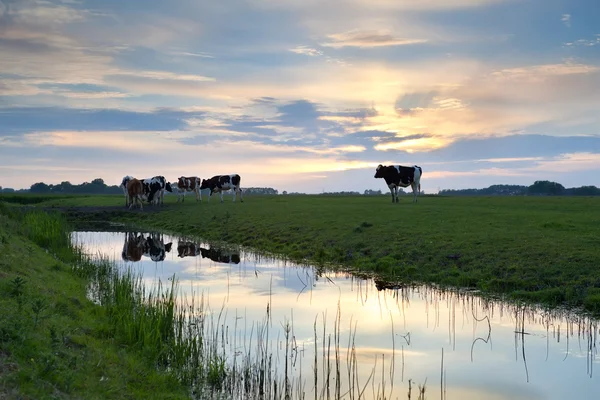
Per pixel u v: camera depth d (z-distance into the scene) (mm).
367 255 26125
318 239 30375
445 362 13172
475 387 11766
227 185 58781
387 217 33594
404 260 24172
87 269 21344
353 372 12094
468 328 15656
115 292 16641
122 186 59594
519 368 12773
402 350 13984
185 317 16328
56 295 14758
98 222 50219
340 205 44750
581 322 15891
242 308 18047
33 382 8906
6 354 9555
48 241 25781
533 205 39906
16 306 12086
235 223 39656
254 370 12320
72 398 9031
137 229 44656
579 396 11281
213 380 11867
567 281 18859
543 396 11312
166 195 88688
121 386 10156
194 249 32500
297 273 24078
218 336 15008
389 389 11656
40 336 10898
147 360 11844
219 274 24156
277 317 16953
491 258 22266
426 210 36094
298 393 11414
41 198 76938
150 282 22312
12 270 15695
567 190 133000
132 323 13055
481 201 46750
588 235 23812
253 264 26859
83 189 189875
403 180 46469
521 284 19422
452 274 21547
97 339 12328
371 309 17766
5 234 21391
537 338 14750
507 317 16578
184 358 12461
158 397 10250
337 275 23375
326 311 17594
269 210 43531
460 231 27219
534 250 22188
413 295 19516
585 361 13141
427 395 11352
